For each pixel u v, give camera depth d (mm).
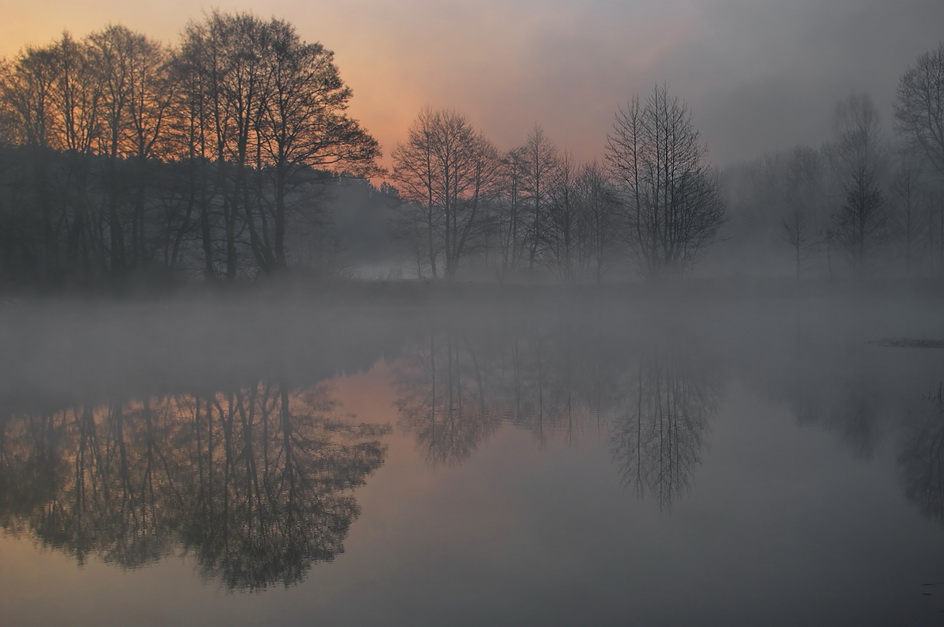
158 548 8062
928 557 7168
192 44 33062
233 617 6363
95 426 14133
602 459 10883
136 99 34219
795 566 7008
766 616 6074
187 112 33938
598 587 6668
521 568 7113
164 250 38094
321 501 9352
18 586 7125
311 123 34844
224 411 15367
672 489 9375
